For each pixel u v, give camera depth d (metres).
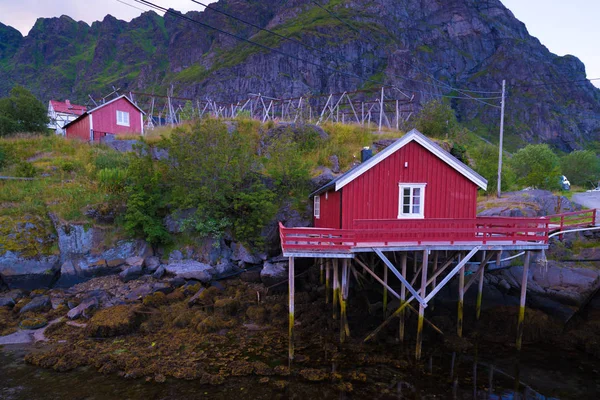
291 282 12.12
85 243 19.08
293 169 21.97
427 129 38.47
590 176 50.88
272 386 10.40
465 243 13.04
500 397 10.38
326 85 126.06
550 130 130.38
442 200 14.86
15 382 10.38
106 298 16.36
